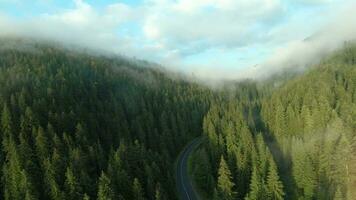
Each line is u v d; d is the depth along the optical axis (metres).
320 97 133.12
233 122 134.00
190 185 101.06
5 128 94.00
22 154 82.81
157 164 93.75
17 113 103.19
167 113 151.62
